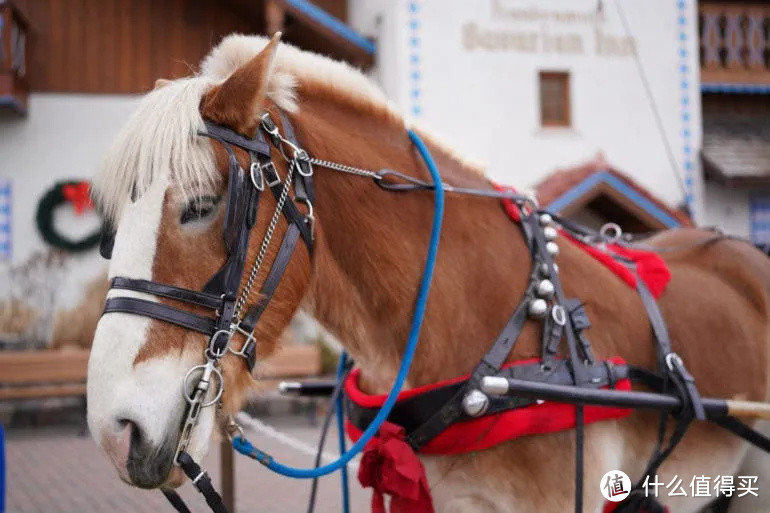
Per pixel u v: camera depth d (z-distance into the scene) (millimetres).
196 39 13102
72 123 12648
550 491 2402
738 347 3018
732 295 3189
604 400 2391
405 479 2359
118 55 12852
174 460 1961
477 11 11812
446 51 11680
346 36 12148
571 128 12094
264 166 2197
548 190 10641
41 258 12273
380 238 2424
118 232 2029
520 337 2488
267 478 7281
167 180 2020
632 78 12266
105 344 1926
